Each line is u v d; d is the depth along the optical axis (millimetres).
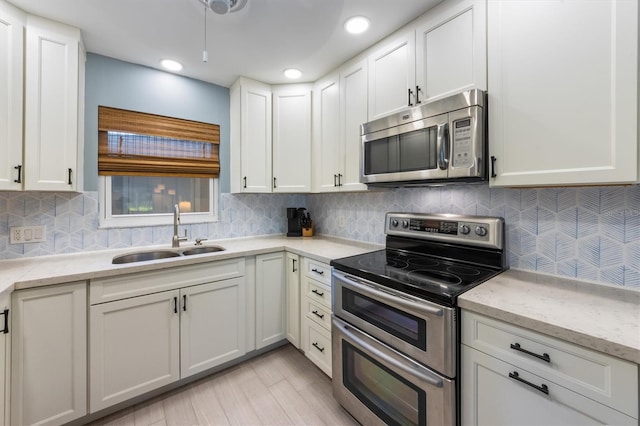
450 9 1420
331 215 2734
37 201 1808
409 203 2006
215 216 2580
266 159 2482
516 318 939
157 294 1731
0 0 1420
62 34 1640
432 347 1148
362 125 1793
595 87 981
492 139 1253
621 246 1168
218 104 2525
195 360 1887
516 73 1180
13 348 1323
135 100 2141
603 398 790
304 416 1640
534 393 923
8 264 1652
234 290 2055
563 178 1056
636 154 910
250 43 1862
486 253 1509
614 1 939
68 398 1465
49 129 1597
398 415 1324
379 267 1542
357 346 1505
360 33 1747
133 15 1576
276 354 2291
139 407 1695
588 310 962
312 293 2012
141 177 2256
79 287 1490
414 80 1598
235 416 1637
